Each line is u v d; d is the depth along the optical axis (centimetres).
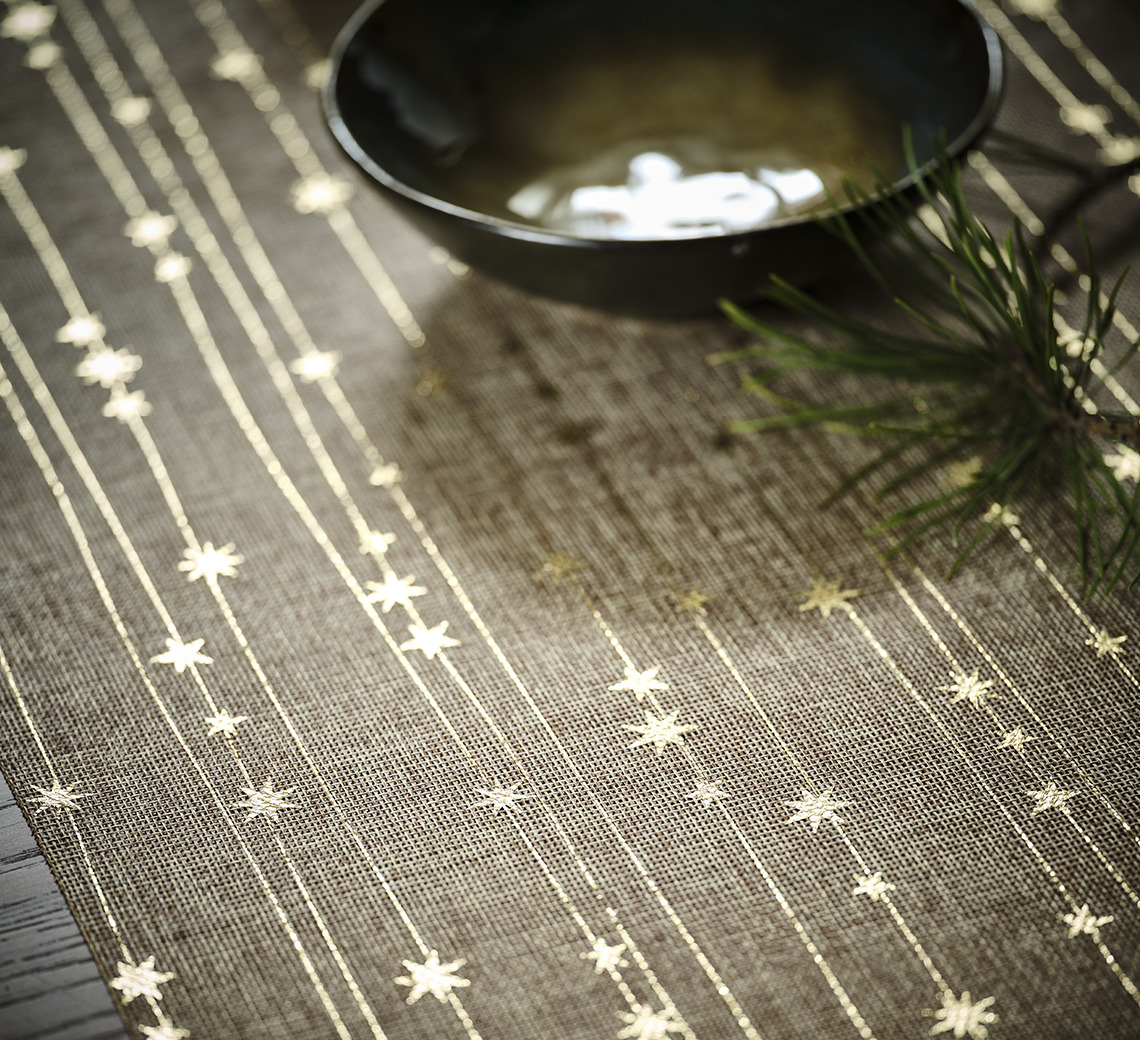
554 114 66
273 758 58
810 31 66
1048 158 64
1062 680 58
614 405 63
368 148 63
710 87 66
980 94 62
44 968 55
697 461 62
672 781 57
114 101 72
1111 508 58
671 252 59
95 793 57
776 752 57
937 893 55
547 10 67
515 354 65
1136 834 56
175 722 58
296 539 61
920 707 58
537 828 56
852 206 59
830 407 63
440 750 58
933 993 54
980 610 59
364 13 64
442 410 64
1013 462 59
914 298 65
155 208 69
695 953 55
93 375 65
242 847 56
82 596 60
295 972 55
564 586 60
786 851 56
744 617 59
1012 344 61
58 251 68
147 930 55
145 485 62
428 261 67
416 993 55
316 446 63
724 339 65
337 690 58
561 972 55
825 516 61
